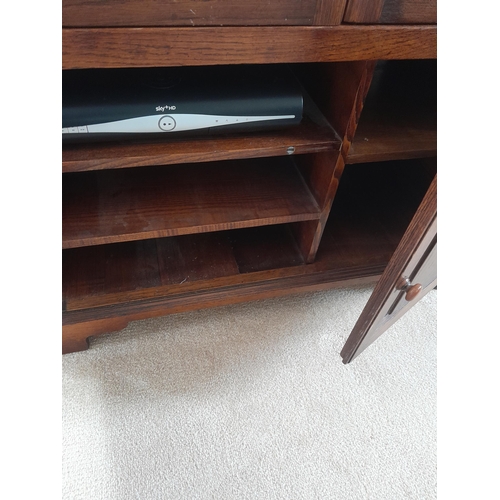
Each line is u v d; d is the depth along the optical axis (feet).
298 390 2.70
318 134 2.16
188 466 2.37
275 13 1.55
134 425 2.49
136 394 2.60
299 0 1.54
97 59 1.50
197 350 2.83
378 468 2.43
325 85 2.24
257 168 2.68
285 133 2.15
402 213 3.26
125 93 1.94
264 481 2.35
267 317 3.04
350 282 2.97
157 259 2.82
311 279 2.88
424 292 2.72
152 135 1.99
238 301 2.84
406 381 2.80
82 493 2.25
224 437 2.48
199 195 2.47
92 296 2.59
